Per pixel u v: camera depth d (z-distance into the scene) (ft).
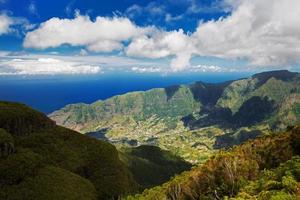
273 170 288.51
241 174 322.14
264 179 266.16
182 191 360.89
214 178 343.46
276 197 187.73
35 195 515.50
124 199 509.76
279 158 342.23
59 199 508.53
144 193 465.88
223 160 366.84
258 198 208.64
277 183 223.71
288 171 239.30
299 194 197.98
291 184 209.77
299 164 250.78
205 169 372.99
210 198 302.04
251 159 354.74
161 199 377.91
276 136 414.00
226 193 297.74
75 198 520.42
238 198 219.41
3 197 511.40
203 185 347.97
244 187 266.98
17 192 522.47
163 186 447.83
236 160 347.36
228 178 320.91
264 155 362.12
